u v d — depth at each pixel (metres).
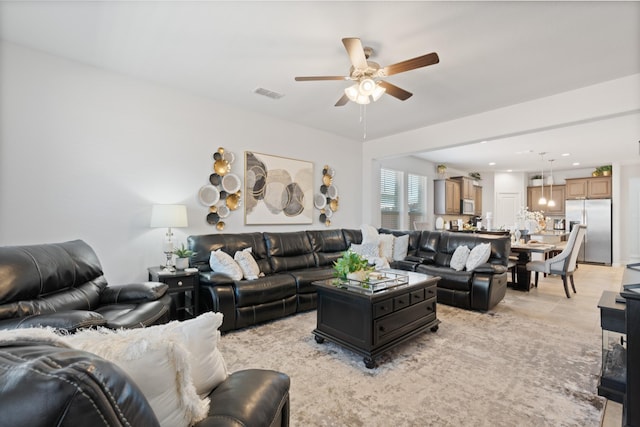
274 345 2.80
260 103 3.98
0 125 2.58
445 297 4.10
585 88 3.40
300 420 1.78
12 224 2.62
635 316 1.48
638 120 4.45
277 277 3.53
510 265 4.74
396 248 5.07
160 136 3.46
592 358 2.56
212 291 3.04
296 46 2.65
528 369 2.37
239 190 4.14
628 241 7.51
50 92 2.81
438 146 4.79
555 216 8.85
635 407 1.48
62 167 2.87
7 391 0.45
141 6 2.17
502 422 1.76
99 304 2.49
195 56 2.84
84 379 0.46
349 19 2.27
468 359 2.54
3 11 2.21
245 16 2.26
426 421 1.77
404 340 2.70
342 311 2.67
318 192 5.20
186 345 0.97
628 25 2.31
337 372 2.33
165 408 0.76
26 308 1.81
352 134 5.44
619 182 7.52
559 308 3.98
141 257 3.32
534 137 5.39
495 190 9.37
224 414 0.88
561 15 2.21
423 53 2.73
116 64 2.99
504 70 3.02
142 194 3.33
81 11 2.22
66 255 2.33
